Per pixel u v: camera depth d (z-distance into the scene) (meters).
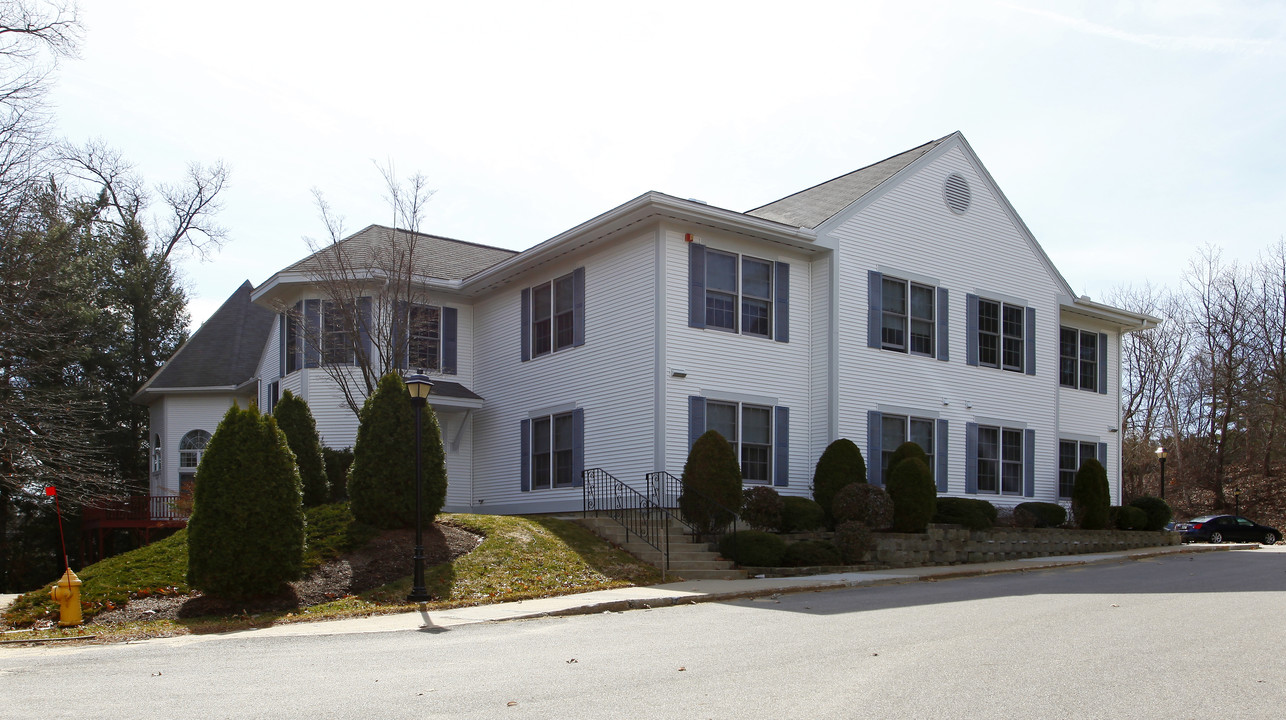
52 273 24.84
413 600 13.67
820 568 17.47
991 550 21.88
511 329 24.12
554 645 9.93
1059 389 27.86
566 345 22.28
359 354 21.00
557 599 13.73
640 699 7.02
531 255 22.25
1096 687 7.16
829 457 20.47
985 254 25.48
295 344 24.50
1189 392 50.84
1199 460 49.09
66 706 7.29
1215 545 27.67
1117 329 30.47
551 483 22.23
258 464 14.02
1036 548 23.31
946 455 23.75
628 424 20.09
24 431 23.98
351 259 23.00
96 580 14.87
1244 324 47.47
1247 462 48.88
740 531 18.03
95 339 35.53
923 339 23.72
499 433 24.17
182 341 40.44
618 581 15.38
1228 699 6.73
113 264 38.53
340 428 23.12
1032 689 7.12
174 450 28.98
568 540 17.30
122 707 7.20
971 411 24.53
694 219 19.86
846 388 21.77
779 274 21.67
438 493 17.05
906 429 23.05
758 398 20.94
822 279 22.08
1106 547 25.67
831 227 21.89
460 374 25.22
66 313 30.05
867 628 10.53
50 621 13.56
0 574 31.28
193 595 14.15
